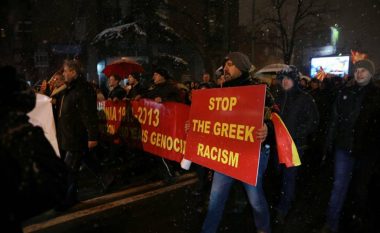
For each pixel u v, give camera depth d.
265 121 2.84
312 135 7.90
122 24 18.27
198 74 22.08
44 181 1.28
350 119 3.50
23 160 1.24
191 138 3.48
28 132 1.30
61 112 4.15
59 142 4.23
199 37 20.80
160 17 18.91
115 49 18.80
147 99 5.33
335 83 8.94
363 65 3.40
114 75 6.75
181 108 4.70
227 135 2.98
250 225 3.84
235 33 22.78
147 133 5.35
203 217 4.05
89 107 4.09
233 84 3.02
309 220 4.04
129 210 4.29
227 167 2.96
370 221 3.86
